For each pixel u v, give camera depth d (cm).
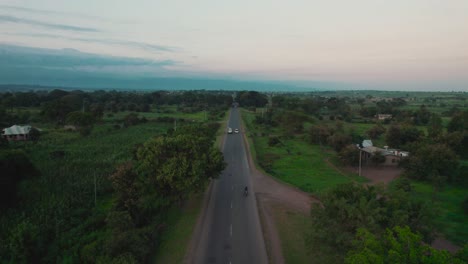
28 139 7888
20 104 15975
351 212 2288
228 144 7956
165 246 2955
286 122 9531
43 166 5091
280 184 4828
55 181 4394
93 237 3028
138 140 7906
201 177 3591
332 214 2500
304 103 14125
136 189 3425
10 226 3127
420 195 4550
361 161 6269
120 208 3300
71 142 7588
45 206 3600
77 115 9069
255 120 11850
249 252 2878
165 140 3747
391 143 7400
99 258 2480
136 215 3288
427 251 1730
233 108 19850
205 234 3203
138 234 2814
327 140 7644
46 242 2931
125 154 6209
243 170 5575
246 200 4141
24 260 2602
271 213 3731
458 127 7944
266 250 2906
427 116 11919
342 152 6131
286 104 15150
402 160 5725
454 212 3966
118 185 3444
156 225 3241
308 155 6988
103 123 11369
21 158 3888
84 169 5050
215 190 4503
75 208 3694
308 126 11250
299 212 3762
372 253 1647
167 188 3647
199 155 3788
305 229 3309
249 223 3459
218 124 10981
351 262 1678
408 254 1653
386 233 1962
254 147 7506
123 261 2316
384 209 2297
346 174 5600
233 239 3108
